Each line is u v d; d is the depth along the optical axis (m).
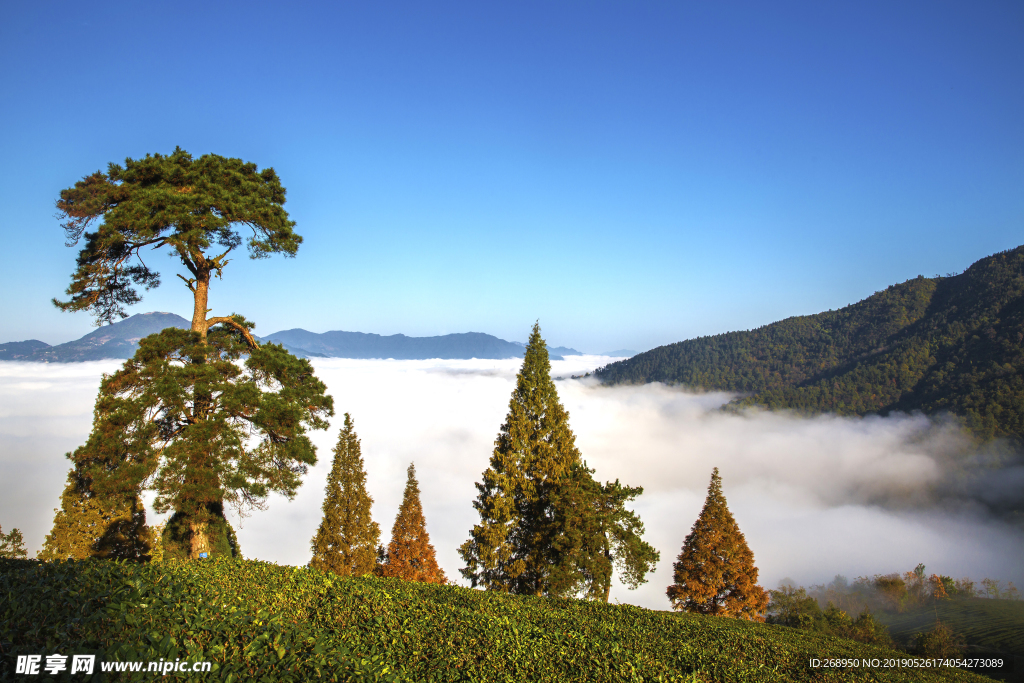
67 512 24.34
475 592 15.54
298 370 19.22
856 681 12.09
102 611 6.92
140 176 17.89
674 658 11.44
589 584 22.12
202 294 19.52
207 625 7.47
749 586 30.67
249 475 16.98
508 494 24.52
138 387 17.28
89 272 17.92
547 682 8.55
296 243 19.44
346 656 7.46
